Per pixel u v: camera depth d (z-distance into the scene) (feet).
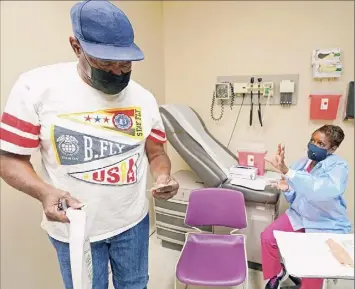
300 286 5.41
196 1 8.80
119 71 3.03
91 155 3.10
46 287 5.46
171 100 9.66
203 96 9.23
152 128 3.84
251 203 6.74
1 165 2.88
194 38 9.03
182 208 7.48
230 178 7.06
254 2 8.18
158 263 7.38
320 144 5.55
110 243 3.54
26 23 4.84
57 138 2.99
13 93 2.91
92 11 2.77
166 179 3.76
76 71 3.16
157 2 8.87
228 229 7.04
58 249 3.34
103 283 3.57
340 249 3.81
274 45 8.17
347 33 7.48
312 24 7.73
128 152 3.34
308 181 5.20
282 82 8.09
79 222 2.69
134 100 3.50
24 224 4.96
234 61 8.67
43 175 3.27
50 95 2.96
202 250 5.76
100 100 3.18
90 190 3.14
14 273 4.87
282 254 3.80
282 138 8.50
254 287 6.45
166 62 9.52
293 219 5.93
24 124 2.87
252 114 8.67
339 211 5.58
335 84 7.78
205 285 4.83
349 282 5.65
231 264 5.32
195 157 7.13
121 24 2.86
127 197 3.42
